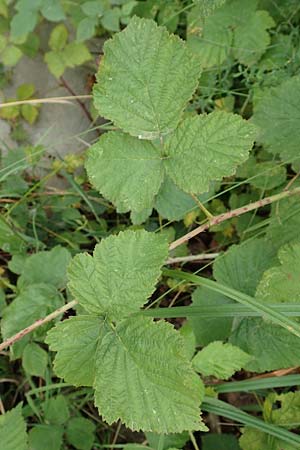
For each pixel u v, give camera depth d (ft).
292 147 2.10
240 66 2.43
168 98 1.66
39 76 3.09
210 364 1.94
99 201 2.65
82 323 1.61
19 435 1.93
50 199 2.66
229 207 2.53
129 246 1.62
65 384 2.18
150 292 1.60
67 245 2.61
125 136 1.69
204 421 2.34
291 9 2.53
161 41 1.64
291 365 1.94
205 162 1.65
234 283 2.07
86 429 2.21
